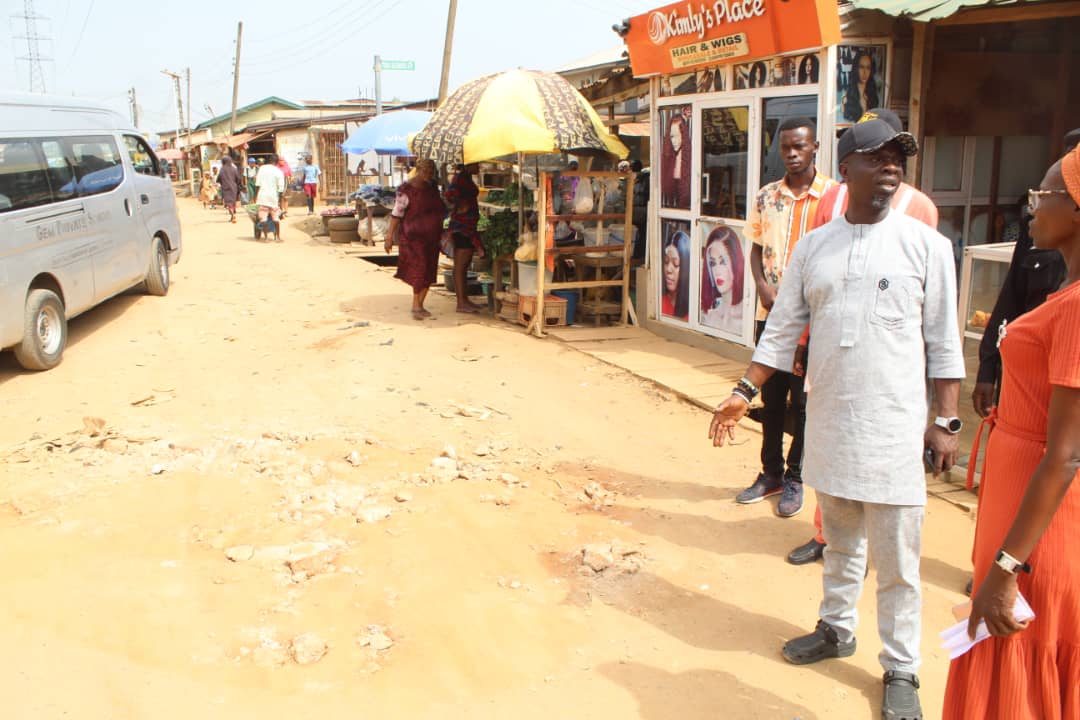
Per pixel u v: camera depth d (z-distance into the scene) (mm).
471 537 4465
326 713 3156
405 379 7445
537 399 6973
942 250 3027
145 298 11102
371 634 3621
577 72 12016
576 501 5004
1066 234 2283
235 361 8094
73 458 5500
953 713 2508
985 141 7297
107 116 10055
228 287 12258
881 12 6523
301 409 6566
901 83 6867
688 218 8500
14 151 7590
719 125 7918
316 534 4461
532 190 9719
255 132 32781
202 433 5988
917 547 3125
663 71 8406
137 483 5070
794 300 3270
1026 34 6984
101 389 7184
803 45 6531
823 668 3469
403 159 19016
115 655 3445
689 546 4473
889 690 3146
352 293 11906
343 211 19188
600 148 8836
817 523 4262
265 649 3508
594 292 9766
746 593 4027
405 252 9898
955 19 6145
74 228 8391
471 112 8734
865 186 3018
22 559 4152
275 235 19469
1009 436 2447
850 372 3066
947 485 5105
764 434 4949
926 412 3135
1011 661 2365
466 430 6160
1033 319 2334
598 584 4086
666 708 3211
